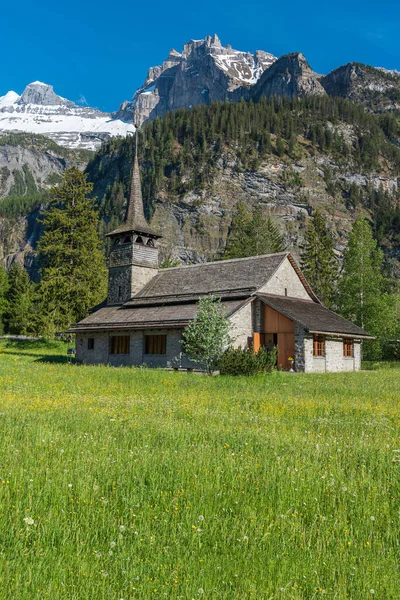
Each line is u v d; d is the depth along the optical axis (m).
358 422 13.10
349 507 6.41
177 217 192.62
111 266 48.72
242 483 6.93
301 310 39.12
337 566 4.89
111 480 6.98
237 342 36.59
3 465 7.43
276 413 14.14
